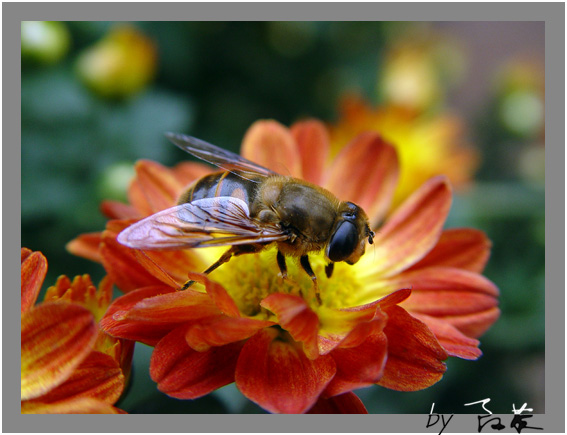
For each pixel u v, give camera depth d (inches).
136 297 5.4
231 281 5.6
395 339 5.3
